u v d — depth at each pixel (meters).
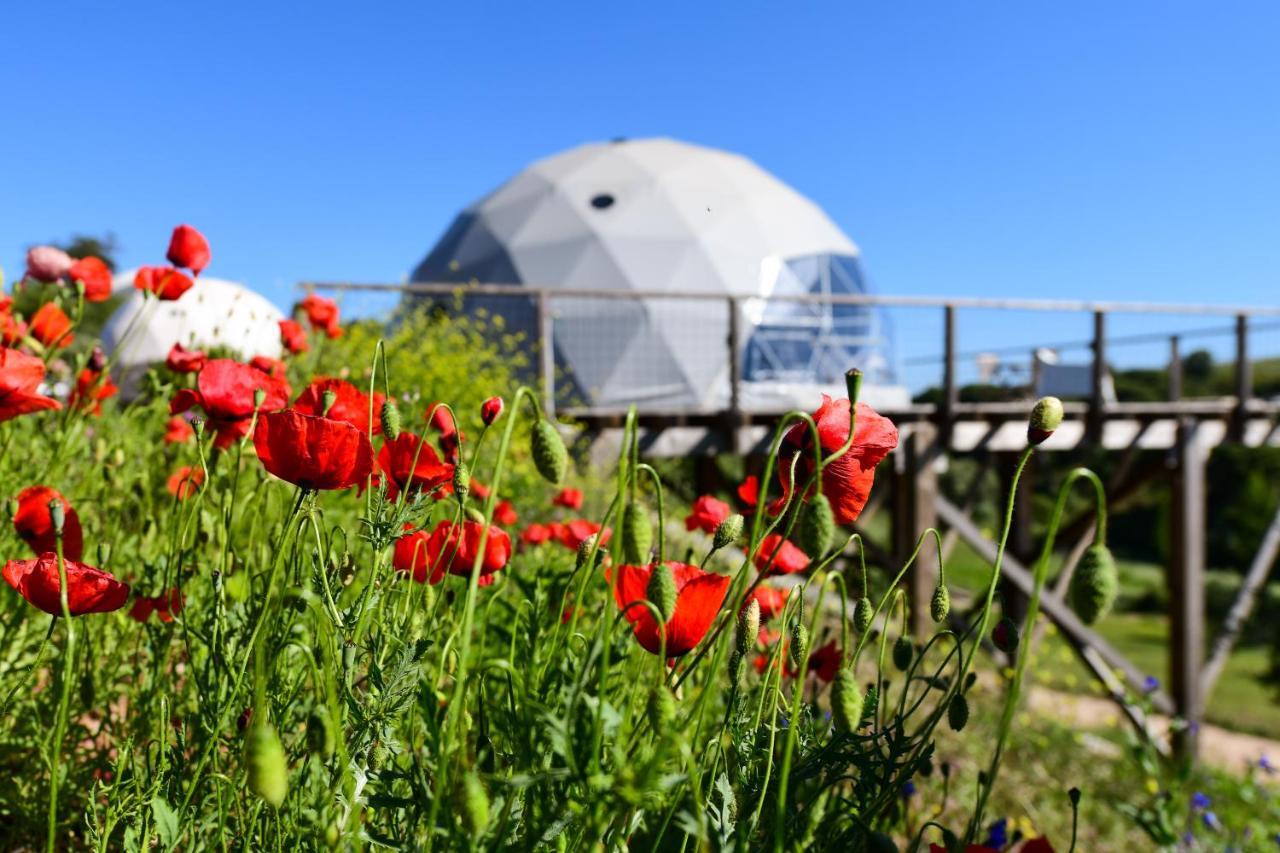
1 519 1.61
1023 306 9.51
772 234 18.70
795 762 1.00
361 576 1.50
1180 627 9.87
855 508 1.01
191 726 1.17
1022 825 4.09
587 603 1.42
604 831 0.79
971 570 16.23
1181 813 4.16
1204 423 10.41
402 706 0.89
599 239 17.62
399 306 7.59
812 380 17.30
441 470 1.10
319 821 0.88
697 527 1.60
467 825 0.66
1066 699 9.11
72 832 1.28
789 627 1.08
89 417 2.29
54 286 2.21
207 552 1.51
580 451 7.59
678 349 16.77
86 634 1.37
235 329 5.33
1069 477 0.71
